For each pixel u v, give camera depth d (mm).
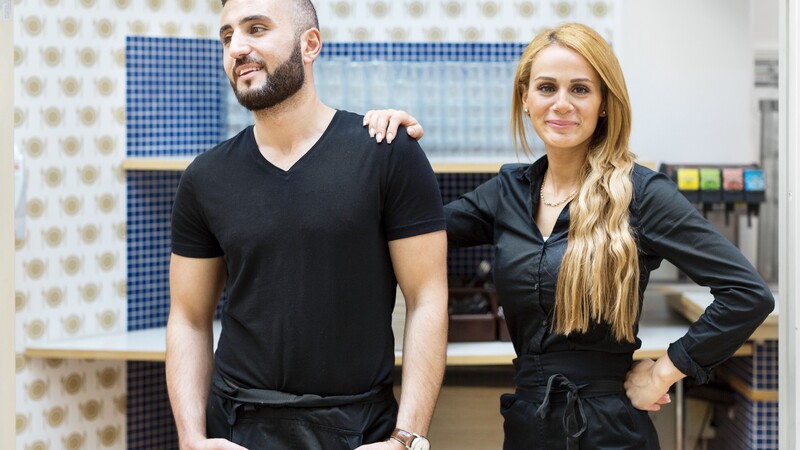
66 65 3701
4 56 1499
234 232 2078
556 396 2158
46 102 3658
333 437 2057
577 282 2088
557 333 2143
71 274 3760
